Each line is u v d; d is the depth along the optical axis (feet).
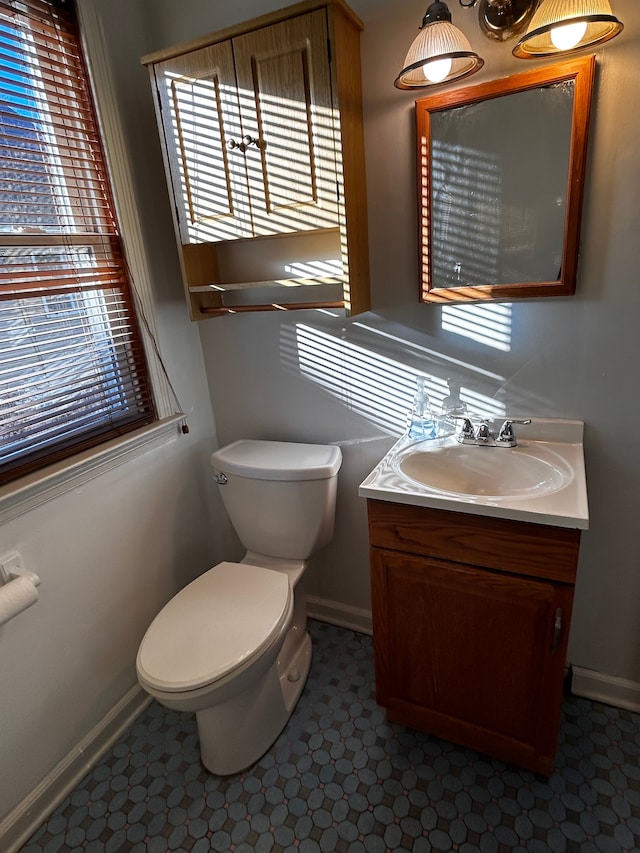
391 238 4.61
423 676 4.43
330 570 6.25
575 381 4.31
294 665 5.44
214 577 4.91
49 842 4.14
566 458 4.12
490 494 4.41
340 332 5.15
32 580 3.85
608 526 4.56
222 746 4.49
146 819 4.27
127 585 5.15
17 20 3.88
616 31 3.18
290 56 3.87
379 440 5.36
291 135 4.07
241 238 4.59
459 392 4.79
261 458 5.27
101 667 4.90
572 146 3.70
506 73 3.83
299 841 4.02
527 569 3.58
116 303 4.94
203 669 3.83
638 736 4.66
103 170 4.66
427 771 4.47
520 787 4.28
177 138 4.53
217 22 4.71
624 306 3.96
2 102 3.81
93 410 4.73
